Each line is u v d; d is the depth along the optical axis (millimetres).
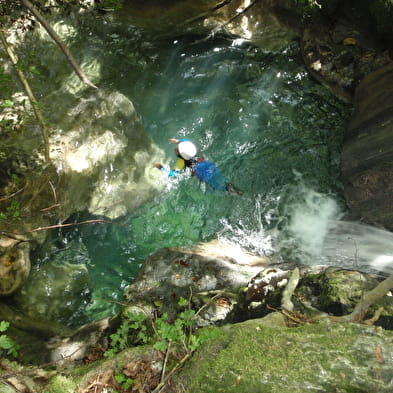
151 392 2803
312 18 7312
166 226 6016
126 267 5617
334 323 3018
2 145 4984
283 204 6098
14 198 4781
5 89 3998
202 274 4688
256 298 4004
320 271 4160
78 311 4957
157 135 6797
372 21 7004
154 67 7289
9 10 5777
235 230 5883
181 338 3057
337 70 6820
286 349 2842
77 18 7020
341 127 6688
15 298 4688
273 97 7102
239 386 2654
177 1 7043
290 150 6602
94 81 6902
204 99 7160
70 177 5105
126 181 5785
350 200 5781
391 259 4941
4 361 3473
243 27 7473
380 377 2594
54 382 2990
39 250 5078
